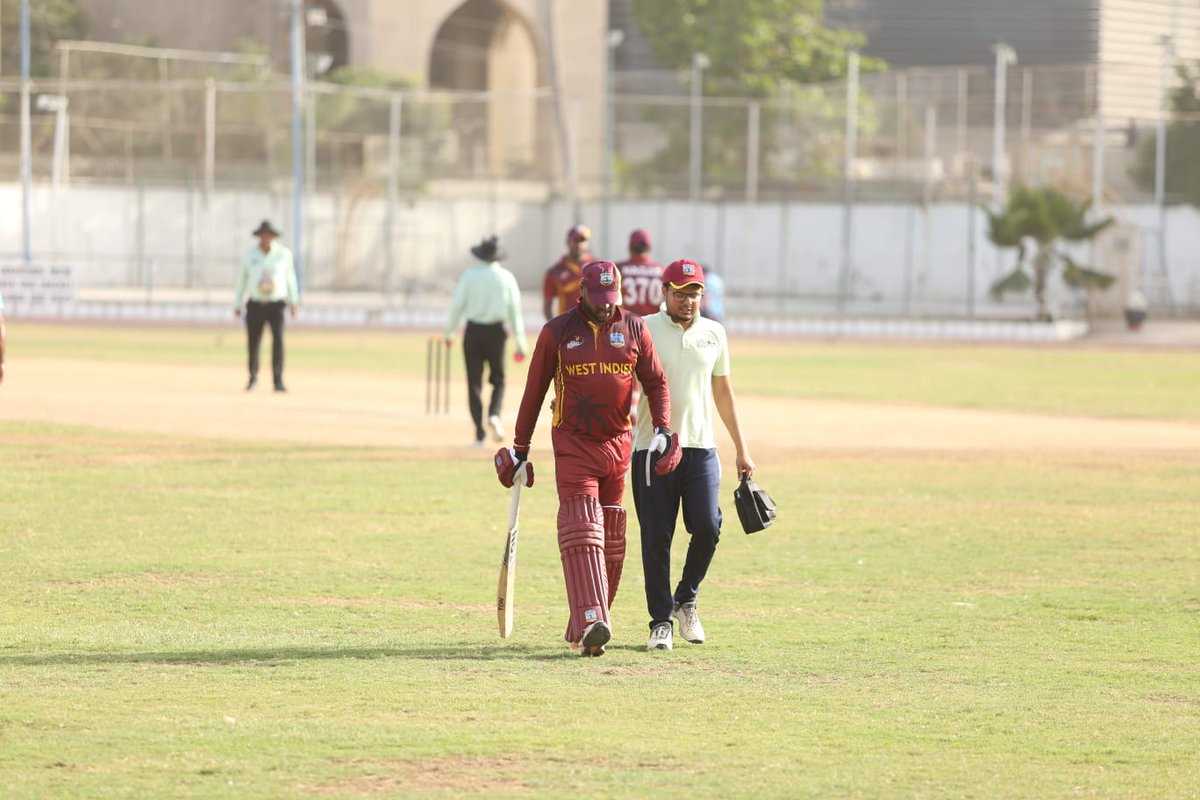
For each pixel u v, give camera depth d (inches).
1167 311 7465.6
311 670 1056.2
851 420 2997.0
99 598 1300.4
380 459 2246.6
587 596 1097.4
